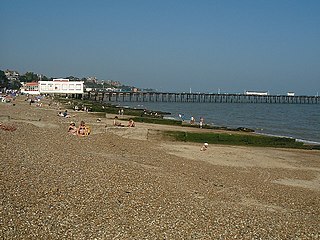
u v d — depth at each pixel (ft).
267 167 95.09
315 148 140.46
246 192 66.18
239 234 42.98
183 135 142.20
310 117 342.85
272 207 57.88
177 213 47.85
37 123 152.97
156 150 108.47
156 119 215.31
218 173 81.56
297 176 85.92
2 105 255.29
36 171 60.64
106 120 195.93
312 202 63.41
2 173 56.44
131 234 39.40
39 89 535.19
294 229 47.29
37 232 37.22
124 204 48.96
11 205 43.06
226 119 302.04
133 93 619.26
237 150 122.72
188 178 72.18
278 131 211.00
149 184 60.75
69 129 132.05
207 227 44.04
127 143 115.55
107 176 62.34
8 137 99.35
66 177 58.85
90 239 37.14
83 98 558.56
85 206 46.47
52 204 45.62
